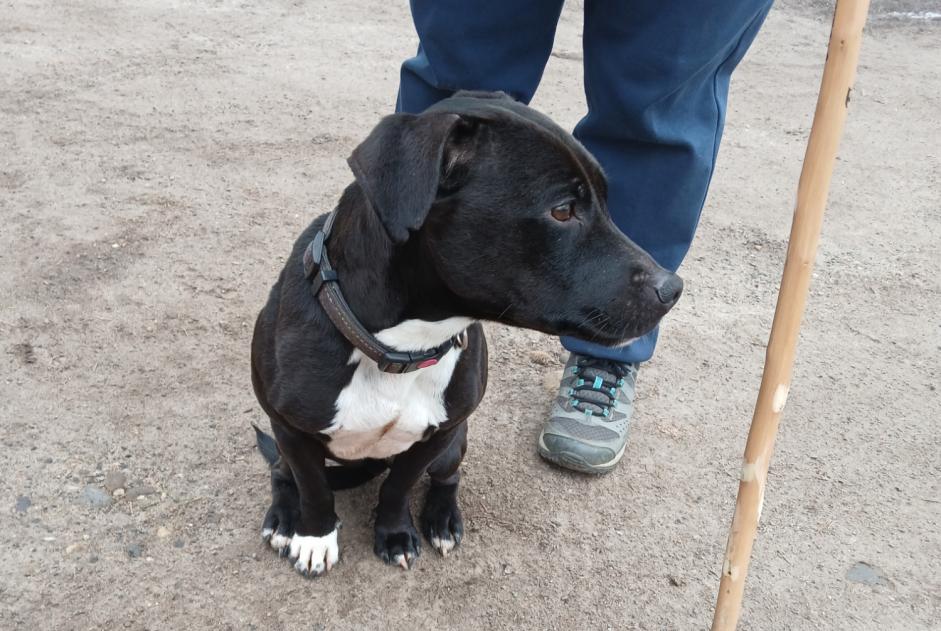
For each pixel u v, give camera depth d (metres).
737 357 1.44
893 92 2.66
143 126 1.96
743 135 2.30
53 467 1.10
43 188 1.67
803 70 2.80
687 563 1.08
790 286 0.77
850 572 1.08
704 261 1.71
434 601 1.00
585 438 1.17
